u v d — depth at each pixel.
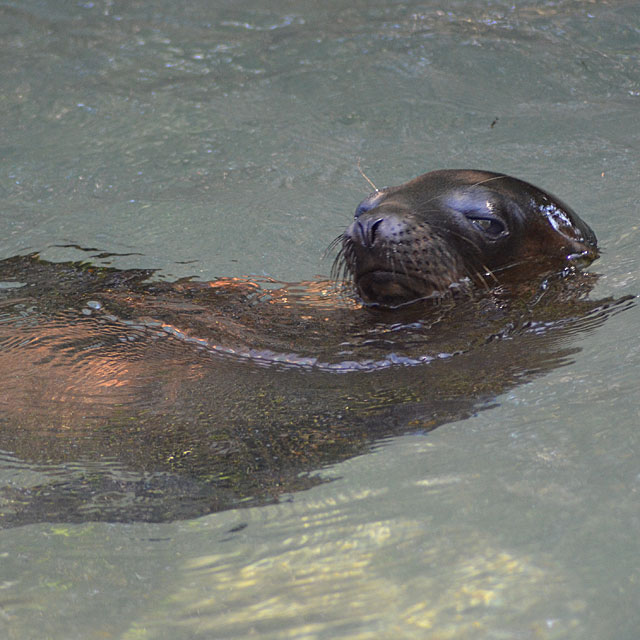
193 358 15.72
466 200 18.17
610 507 11.61
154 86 31.94
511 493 12.20
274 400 14.71
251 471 13.29
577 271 18.83
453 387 14.98
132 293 18.69
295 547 11.80
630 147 26.28
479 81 31.09
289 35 35.38
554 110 29.00
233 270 21.14
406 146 27.47
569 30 33.94
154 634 10.55
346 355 15.91
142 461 13.52
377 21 36.09
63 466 13.48
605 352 15.50
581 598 10.22
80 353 15.70
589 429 13.31
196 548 12.02
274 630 10.40
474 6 36.88
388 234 16.86
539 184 24.53
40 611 11.10
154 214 24.12
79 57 34.16
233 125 29.14
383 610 10.49
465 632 10.00
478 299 17.58
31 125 29.39
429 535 11.64
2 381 14.80
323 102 30.38
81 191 25.53
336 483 12.97
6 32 36.31
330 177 25.89
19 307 17.78
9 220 23.95
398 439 13.80
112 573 11.68
